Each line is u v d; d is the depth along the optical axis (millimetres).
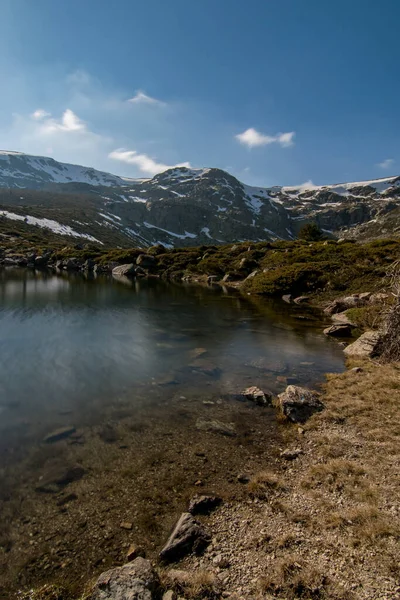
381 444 9836
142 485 8164
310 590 5492
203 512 7355
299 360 18094
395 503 7430
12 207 154000
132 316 28609
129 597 5059
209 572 5891
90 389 13859
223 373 16031
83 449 9570
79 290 43062
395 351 17062
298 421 11352
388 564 5914
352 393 13383
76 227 155625
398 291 17703
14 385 14070
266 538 6641
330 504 7539
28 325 24156
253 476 8633
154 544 6535
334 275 42000
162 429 10789
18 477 8289
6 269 67312
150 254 84000
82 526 6883
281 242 80938
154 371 16109
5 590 5562
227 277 59375
